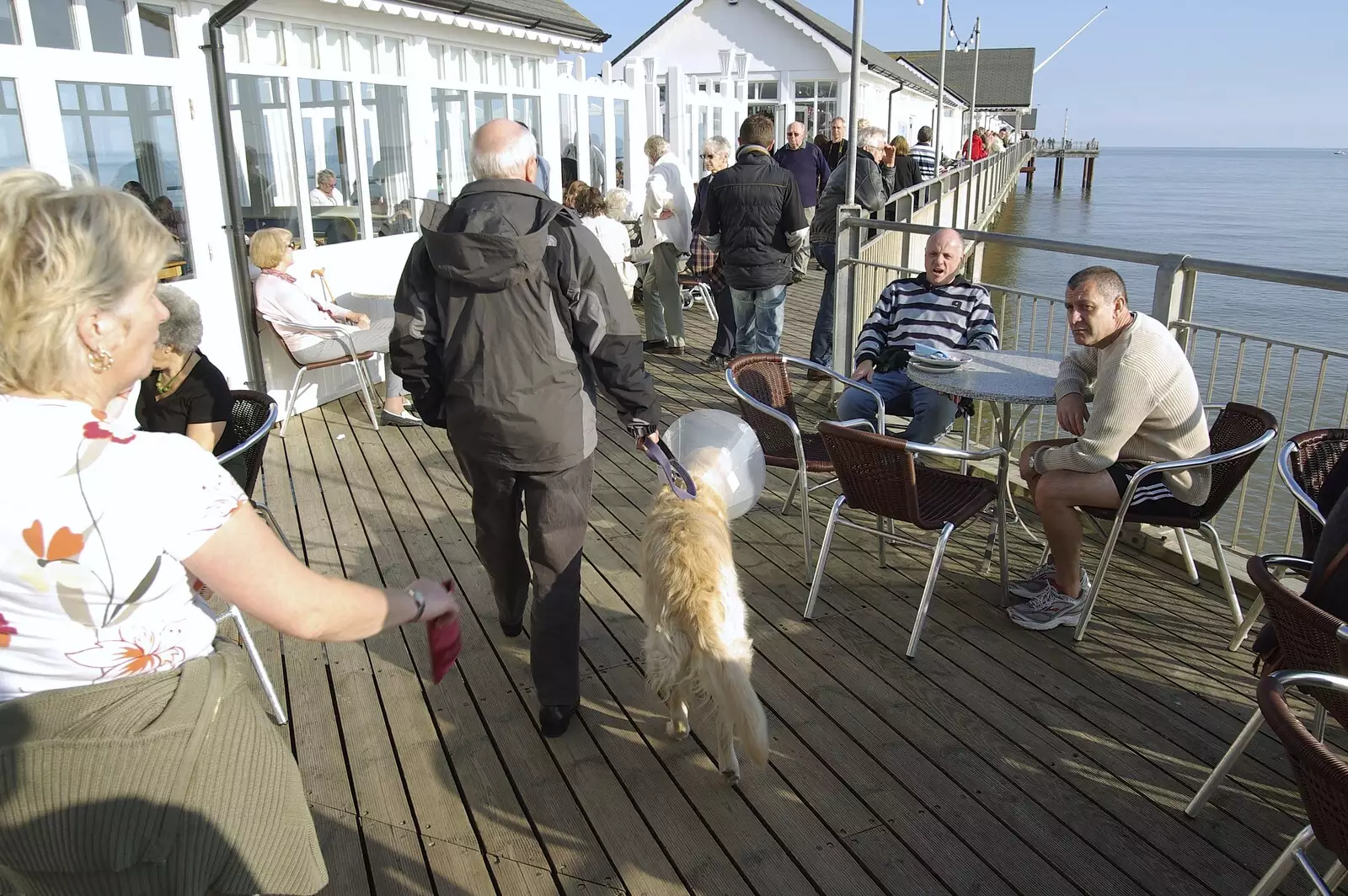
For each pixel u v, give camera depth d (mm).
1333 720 2945
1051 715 3008
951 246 4602
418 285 2600
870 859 2412
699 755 2828
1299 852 1955
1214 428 3609
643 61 13695
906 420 5676
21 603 1144
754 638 3477
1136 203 56250
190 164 5348
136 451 1171
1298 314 15750
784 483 5059
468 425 2576
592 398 2773
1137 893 2303
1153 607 3691
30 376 1145
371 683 3197
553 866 2395
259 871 1342
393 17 6895
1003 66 60656
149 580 1186
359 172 6828
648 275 8086
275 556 1268
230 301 5734
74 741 1184
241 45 5684
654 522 2625
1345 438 3168
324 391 6543
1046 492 3416
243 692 1355
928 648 3408
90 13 4754
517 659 3328
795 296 11312
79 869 1225
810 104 20719
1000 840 2479
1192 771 2746
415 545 4262
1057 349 10344
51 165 4582
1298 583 3729
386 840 2482
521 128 2572
